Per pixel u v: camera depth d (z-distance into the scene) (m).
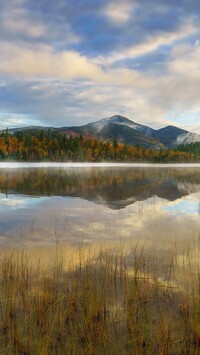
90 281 6.77
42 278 6.90
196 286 6.54
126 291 6.25
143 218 14.08
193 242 9.99
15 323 5.20
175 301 5.92
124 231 11.60
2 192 23.22
